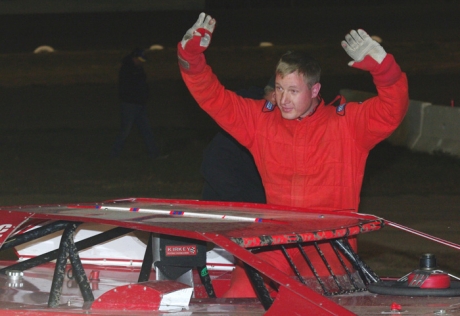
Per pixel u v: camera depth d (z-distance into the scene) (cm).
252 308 379
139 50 1527
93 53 3244
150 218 394
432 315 339
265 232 362
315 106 454
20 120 2119
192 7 4656
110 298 376
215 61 2933
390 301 378
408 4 4666
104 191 1238
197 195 1189
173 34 3706
